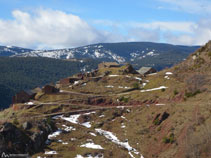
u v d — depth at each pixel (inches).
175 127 2861.7
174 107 3344.0
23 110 4343.0
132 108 4089.6
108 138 3275.1
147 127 3307.1
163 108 3523.6
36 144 2829.7
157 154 2664.9
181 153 2413.9
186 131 2603.3
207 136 2367.1
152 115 3531.0
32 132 2977.4
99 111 4205.2
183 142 2516.0
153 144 2859.3
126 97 4485.7
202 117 2677.2
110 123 3823.8
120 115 4028.1
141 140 3075.8
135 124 3526.1
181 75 4623.5
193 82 3794.3
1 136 2642.7
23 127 3031.5
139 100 4249.5
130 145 3051.2
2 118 4232.3
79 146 2950.3
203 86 3609.7
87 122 3956.7
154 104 3885.3
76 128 3646.7
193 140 2416.3
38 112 4254.4
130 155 2760.8
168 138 2738.7
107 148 2893.7
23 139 2787.9
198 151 2292.1
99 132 3521.2
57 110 4330.7
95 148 2886.3
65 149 2851.9
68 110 4330.7
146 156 2728.8
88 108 4377.5
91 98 4643.2
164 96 4025.6
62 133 3363.7
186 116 2930.6
